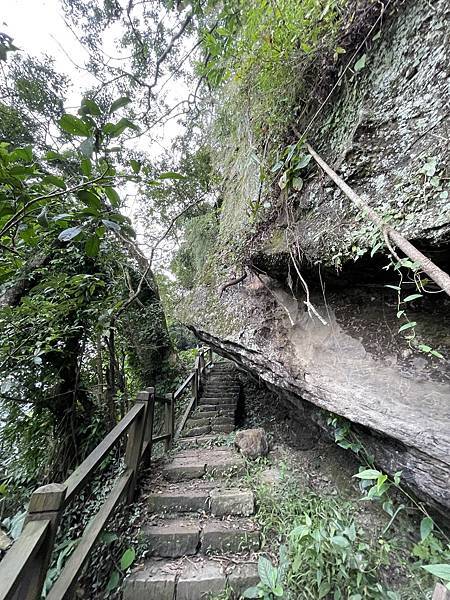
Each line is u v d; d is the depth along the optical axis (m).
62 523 2.39
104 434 3.81
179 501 2.14
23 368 3.11
